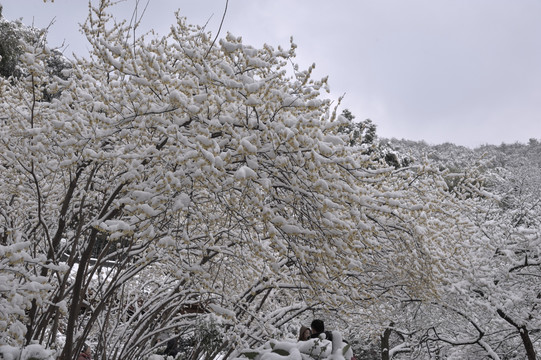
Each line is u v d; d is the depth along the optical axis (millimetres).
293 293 8141
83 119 5855
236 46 4977
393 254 7129
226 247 6379
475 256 10117
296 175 5500
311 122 5020
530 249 10922
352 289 6500
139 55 5285
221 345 6914
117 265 6879
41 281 4781
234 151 5527
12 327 4609
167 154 5750
